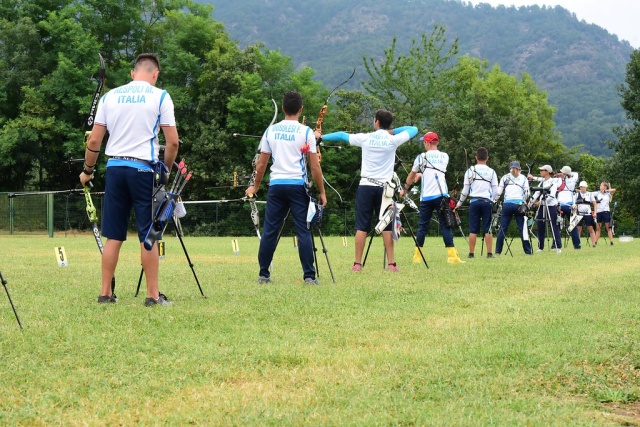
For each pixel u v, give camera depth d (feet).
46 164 144.66
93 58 140.05
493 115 160.15
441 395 13.32
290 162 30.07
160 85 148.05
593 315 21.66
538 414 12.23
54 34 138.92
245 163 140.15
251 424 11.57
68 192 25.21
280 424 11.60
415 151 157.38
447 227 43.68
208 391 13.55
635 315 21.59
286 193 29.99
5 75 138.82
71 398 13.09
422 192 44.34
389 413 12.21
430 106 163.84
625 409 12.83
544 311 22.58
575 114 615.16
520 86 193.88
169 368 15.19
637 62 156.15
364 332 19.07
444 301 24.76
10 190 148.05
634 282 31.19
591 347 17.04
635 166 150.82
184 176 24.53
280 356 16.06
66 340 17.67
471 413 12.23
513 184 55.83
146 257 23.21
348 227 126.72
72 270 36.73
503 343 17.48
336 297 25.43
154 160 23.17
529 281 31.65
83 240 86.63
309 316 21.39
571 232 66.39
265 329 19.33
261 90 141.18
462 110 174.70
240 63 145.38
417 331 19.17
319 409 12.41
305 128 30.19
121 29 152.35
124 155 22.94
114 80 141.38
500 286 29.60
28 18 137.90
